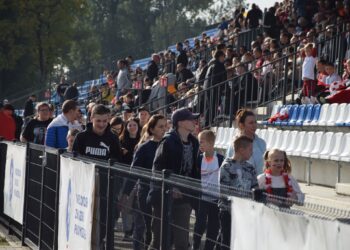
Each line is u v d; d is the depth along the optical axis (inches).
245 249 312.5
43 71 3216.0
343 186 770.2
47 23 3225.9
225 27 2076.8
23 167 716.7
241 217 316.5
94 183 507.2
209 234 353.1
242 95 1133.1
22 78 3211.1
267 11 1651.1
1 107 1045.8
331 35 1208.2
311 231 261.7
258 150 523.5
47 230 624.4
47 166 628.4
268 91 1154.0
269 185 463.2
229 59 1330.0
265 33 1626.5
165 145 508.7
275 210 286.8
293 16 1697.8
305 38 1234.6
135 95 1626.5
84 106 1881.2
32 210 681.0
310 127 970.1
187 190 377.4
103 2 5017.2
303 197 458.9
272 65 1135.0
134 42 4958.2
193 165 519.2
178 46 1866.4
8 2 3137.3
